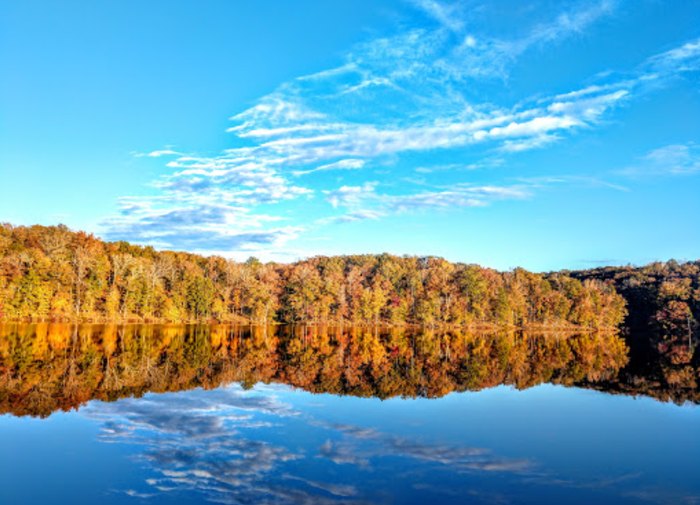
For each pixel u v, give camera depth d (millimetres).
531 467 14852
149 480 12883
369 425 19031
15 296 69875
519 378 34344
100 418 19000
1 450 15102
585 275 166375
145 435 16781
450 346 62000
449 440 17391
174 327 78625
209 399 22969
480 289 112125
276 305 106125
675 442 17875
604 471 14680
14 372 29156
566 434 18719
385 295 111500
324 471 13812
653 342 81000
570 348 63938
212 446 15750
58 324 69750
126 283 82438
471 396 26500
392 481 13250
